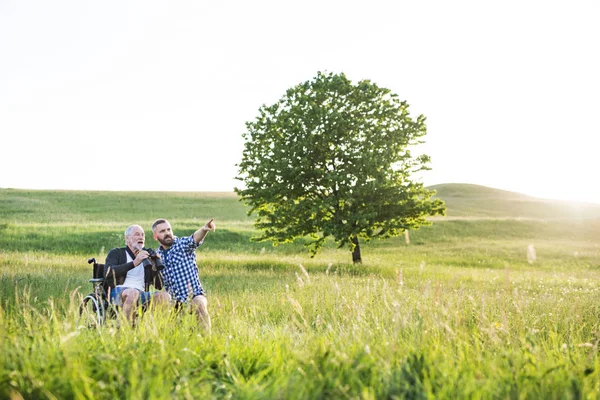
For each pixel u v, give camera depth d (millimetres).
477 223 59344
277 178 25031
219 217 63438
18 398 2986
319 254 40000
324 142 24453
